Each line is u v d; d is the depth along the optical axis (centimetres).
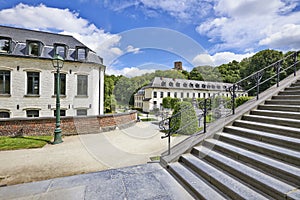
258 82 477
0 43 1114
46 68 1166
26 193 247
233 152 291
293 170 210
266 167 233
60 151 493
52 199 230
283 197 181
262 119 361
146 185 264
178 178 285
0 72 1085
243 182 230
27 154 464
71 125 725
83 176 301
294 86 480
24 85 1120
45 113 1161
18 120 665
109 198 229
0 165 381
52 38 1386
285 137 281
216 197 215
